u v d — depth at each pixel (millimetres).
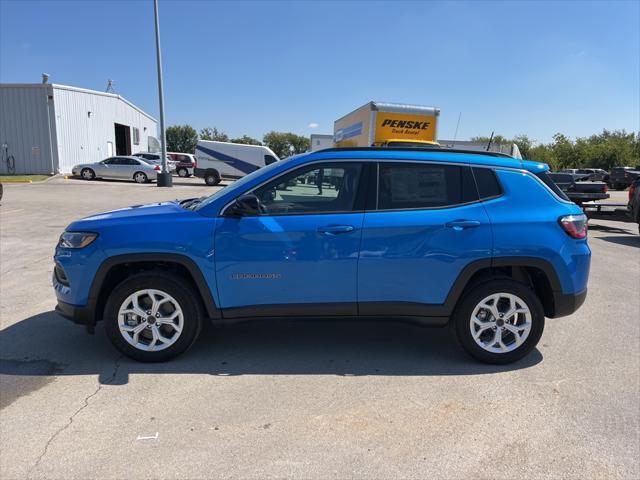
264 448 2857
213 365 4004
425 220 3895
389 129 14609
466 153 4145
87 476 2582
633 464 2766
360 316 3996
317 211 3945
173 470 2643
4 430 3008
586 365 4121
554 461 2783
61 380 3697
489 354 4047
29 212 13906
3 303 5594
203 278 3871
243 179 4219
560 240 3969
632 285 6980
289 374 3865
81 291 3908
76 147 31703
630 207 12438
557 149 67375
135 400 3400
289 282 3898
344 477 2611
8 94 28828
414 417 3238
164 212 4070
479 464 2748
